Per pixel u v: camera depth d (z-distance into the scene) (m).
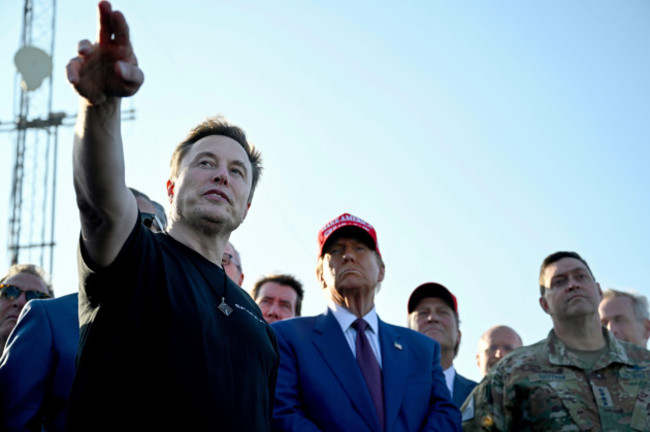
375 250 4.98
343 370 4.32
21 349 3.44
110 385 2.45
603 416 4.58
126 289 2.55
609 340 4.99
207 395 2.52
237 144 3.34
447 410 4.40
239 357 2.71
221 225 3.06
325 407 4.14
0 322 4.31
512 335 7.19
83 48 2.11
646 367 4.85
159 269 2.68
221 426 2.52
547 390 4.71
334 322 4.62
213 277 2.91
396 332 4.79
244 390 2.66
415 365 4.58
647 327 6.42
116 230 2.43
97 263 2.46
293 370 4.30
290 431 3.93
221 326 2.73
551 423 4.61
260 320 3.04
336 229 4.91
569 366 4.82
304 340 4.45
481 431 4.81
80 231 2.46
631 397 4.66
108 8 2.09
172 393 2.47
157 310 2.57
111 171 2.32
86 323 2.55
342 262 4.78
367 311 4.74
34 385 3.36
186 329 2.58
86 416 2.43
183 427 2.45
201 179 3.12
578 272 5.11
